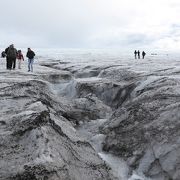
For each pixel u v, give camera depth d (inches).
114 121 552.4
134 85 796.0
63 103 711.1
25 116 435.8
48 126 409.7
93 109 703.7
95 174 380.5
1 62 1573.6
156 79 749.9
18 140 386.9
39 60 2187.5
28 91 648.4
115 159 462.9
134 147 463.2
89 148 443.2
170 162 410.9
